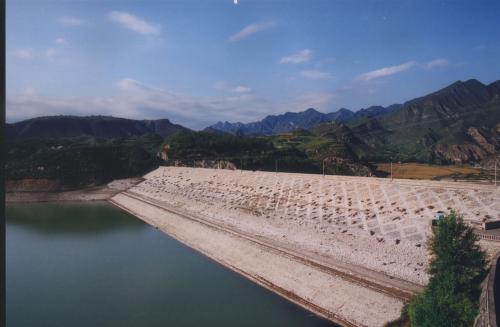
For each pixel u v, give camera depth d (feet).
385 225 182.80
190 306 144.15
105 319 135.23
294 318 133.49
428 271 113.60
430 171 442.09
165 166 491.72
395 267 147.84
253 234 216.74
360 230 186.80
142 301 149.59
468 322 91.04
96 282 171.22
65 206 382.42
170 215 299.58
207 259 204.23
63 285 168.14
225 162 477.36
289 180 292.20
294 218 227.20
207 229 244.01
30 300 152.66
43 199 416.26
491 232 130.82
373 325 122.42
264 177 318.86
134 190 428.97
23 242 243.40
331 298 141.38
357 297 136.26
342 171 475.31
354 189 234.99
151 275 179.42
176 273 181.88
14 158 531.50
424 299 104.88
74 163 479.41
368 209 205.98
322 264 160.56
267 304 145.38
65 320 135.13
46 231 272.92
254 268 179.73
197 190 353.72
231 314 136.98
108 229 279.69
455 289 100.89
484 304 83.76
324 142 581.12
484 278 104.17
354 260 161.68
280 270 169.58
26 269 190.80
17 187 430.61
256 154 528.22
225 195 315.17
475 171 414.62
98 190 447.83
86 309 143.64
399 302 126.41
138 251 221.05
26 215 332.19
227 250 207.31
